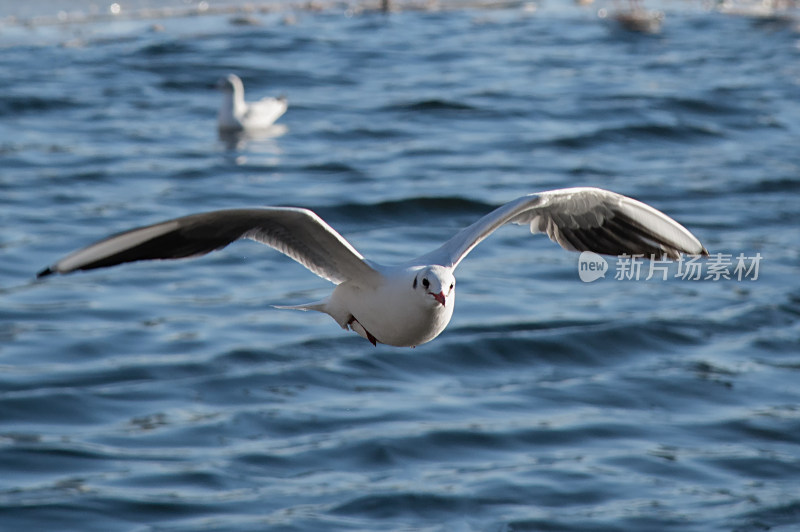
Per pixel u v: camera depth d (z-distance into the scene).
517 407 14.21
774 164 24.83
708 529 11.60
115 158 24.12
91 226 19.94
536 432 13.52
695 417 14.11
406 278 7.63
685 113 28.70
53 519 11.48
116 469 12.45
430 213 21.53
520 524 11.58
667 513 11.84
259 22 37.31
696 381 15.01
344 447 13.04
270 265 18.75
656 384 14.92
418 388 14.75
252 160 24.42
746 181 23.52
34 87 29.00
